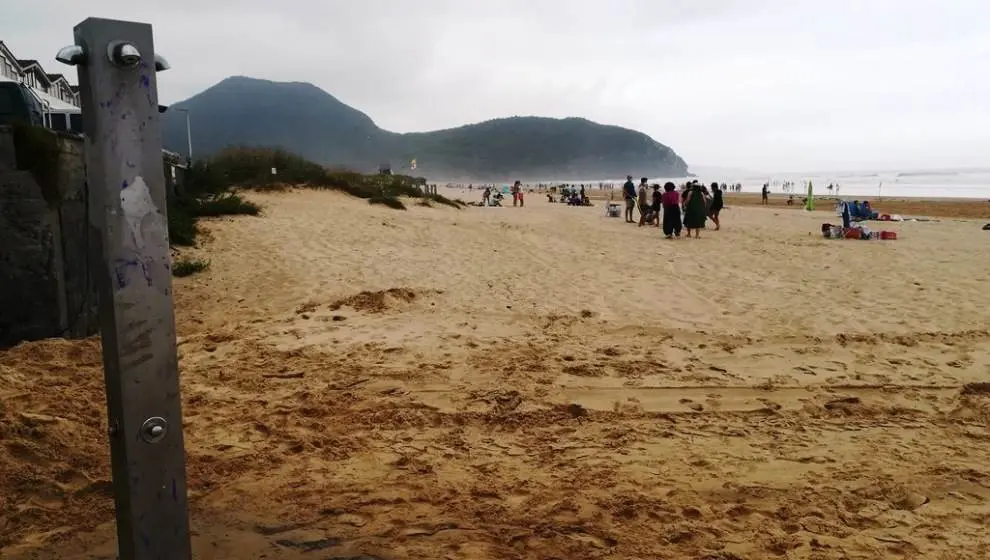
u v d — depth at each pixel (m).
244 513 3.57
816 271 11.80
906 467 4.23
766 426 4.95
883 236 16.95
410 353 6.63
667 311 8.60
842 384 5.81
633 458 4.38
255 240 13.47
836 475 4.12
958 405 5.37
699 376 6.00
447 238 15.76
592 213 28.86
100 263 1.93
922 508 3.72
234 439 4.60
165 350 2.02
